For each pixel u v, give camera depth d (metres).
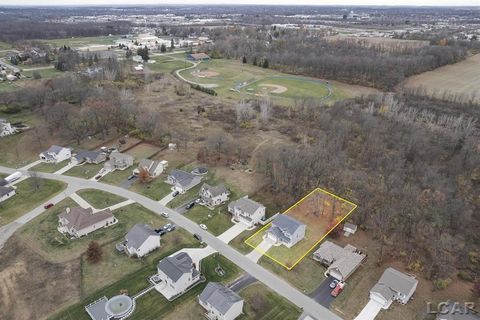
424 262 70.25
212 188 88.69
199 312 59.78
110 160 106.25
